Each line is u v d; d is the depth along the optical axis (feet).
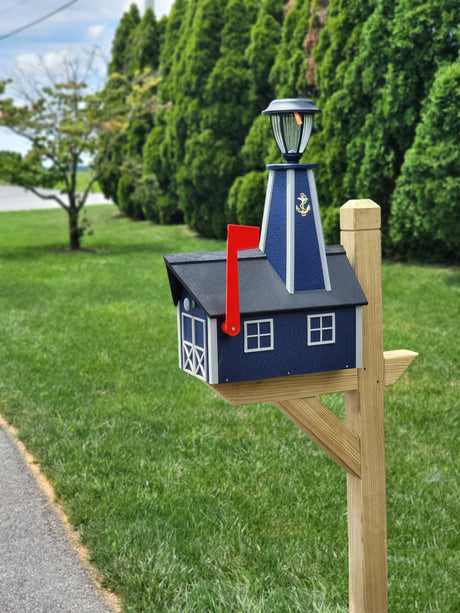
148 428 17.57
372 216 8.55
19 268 45.96
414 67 35.60
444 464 15.38
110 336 27.14
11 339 26.86
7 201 132.05
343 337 8.20
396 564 11.50
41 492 14.56
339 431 8.80
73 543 12.53
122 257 49.93
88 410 18.99
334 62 41.45
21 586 11.25
